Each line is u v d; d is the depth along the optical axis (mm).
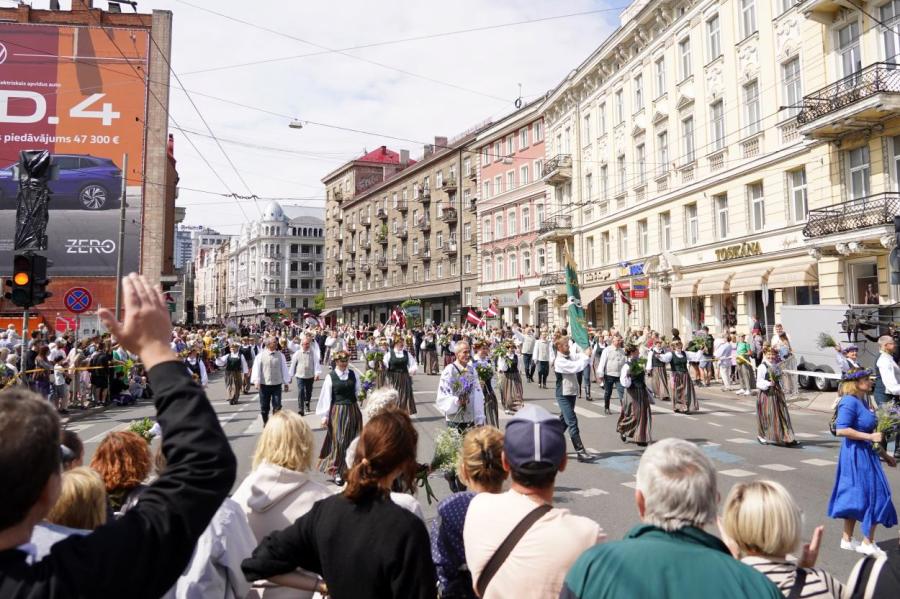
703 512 1864
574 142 36844
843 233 17312
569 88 36438
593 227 34844
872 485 5102
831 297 18578
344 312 78625
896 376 9047
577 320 17297
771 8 21500
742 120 23047
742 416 13852
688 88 26203
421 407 15672
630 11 30562
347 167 77500
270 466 3146
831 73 18844
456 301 53969
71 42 31781
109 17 32812
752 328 20297
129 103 32188
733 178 23484
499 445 3021
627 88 31047
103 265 31172
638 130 29812
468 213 52562
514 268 45406
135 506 1372
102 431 12938
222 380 25031
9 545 1271
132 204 31688
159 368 1499
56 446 1352
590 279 35000
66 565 1210
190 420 1452
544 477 2357
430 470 4742
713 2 24547
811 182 19734
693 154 26016
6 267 30031
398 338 14016
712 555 1750
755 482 2414
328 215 83875
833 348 16781
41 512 1327
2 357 14688
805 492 7344
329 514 2357
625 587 1700
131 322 1518
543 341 19875
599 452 9961
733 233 23547
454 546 2789
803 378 17781
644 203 29438
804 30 19938
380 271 68750
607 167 33281
